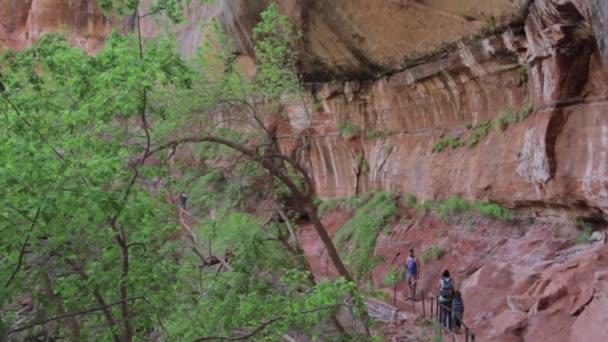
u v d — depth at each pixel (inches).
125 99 272.4
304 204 414.3
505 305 463.2
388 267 668.1
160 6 300.5
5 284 274.2
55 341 347.6
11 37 1662.2
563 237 510.0
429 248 631.2
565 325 382.3
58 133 284.5
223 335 329.7
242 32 723.4
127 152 290.0
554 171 494.6
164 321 345.4
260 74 473.7
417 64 673.0
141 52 289.7
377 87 770.2
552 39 467.8
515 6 496.1
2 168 249.4
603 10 337.4
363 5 641.6
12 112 265.1
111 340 321.4
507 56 558.3
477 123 649.0
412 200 733.3
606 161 446.3
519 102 577.0
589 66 470.9
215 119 452.1
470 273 557.9
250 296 334.3
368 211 782.5
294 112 835.4
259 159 399.2
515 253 533.6
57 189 246.5
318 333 370.3
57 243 286.7
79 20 1596.9
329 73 784.9
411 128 772.6
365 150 864.9
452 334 432.5
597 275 393.1
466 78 631.2
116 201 255.6
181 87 308.5
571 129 485.4
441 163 682.8
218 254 451.8
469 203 628.7
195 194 460.1
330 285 327.3
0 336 269.0
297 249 430.0
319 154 916.6
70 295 319.6
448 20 580.1
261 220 456.8
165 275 319.0
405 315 516.7
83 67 275.6
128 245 305.7
